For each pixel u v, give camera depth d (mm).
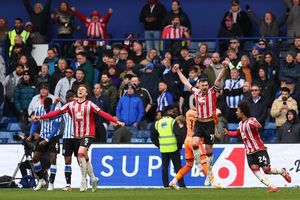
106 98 68062
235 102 67312
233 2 77188
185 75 70812
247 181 60094
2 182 60312
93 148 61844
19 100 71875
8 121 73562
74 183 61344
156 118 60688
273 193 49844
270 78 69062
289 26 76062
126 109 66812
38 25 80250
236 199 45031
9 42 78688
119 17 82375
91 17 81000
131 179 61344
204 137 53812
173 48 76000
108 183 61531
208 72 68938
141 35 82250
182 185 58500
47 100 58938
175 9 77750
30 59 74500
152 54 72562
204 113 53250
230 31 76875
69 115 54812
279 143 60344
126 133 64250
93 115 54062
